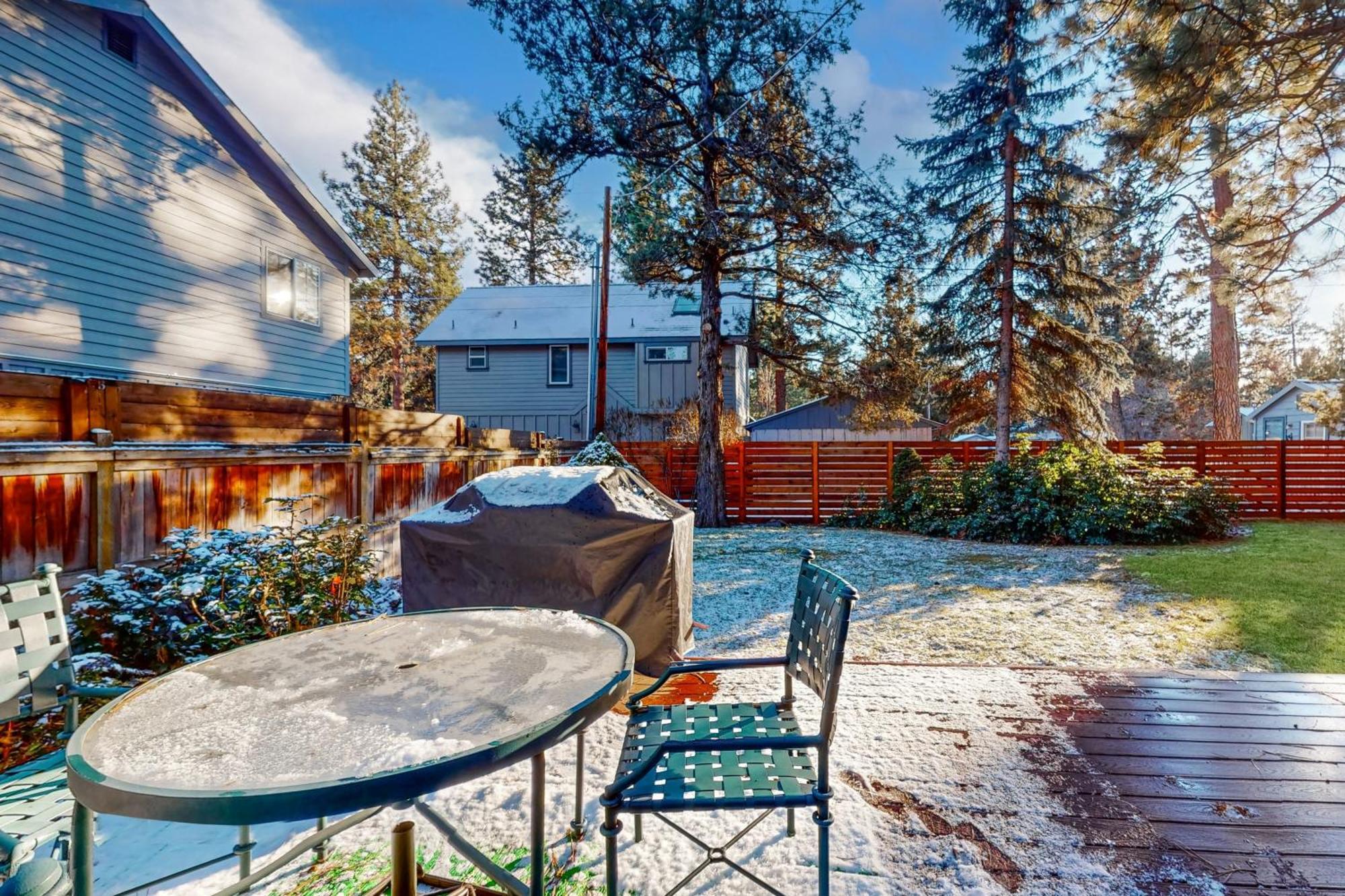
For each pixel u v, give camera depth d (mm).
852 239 9344
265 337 9016
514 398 15781
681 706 1950
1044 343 9148
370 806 960
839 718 2738
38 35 6273
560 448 9703
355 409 5070
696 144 9117
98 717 1234
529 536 3068
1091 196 8719
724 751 1629
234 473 3926
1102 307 9453
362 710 1244
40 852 1718
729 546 8531
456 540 3143
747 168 9180
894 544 8586
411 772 994
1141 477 8883
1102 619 4734
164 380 7555
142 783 977
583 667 1482
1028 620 4777
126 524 3236
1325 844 1830
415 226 23078
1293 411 18000
